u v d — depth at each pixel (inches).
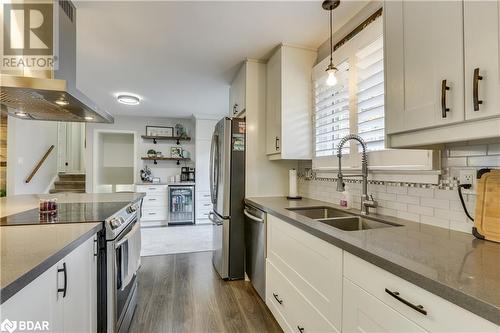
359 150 74.5
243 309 86.8
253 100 113.0
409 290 32.5
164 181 239.3
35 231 50.7
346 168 79.7
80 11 76.4
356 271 42.5
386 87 50.4
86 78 133.8
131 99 169.0
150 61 113.1
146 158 231.5
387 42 50.4
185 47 100.3
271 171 115.1
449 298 27.1
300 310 61.6
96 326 58.7
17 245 41.6
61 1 68.9
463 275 29.8
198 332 74.5
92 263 56.2
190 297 94.9
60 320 40.9
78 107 76.7
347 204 80.3
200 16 79.8
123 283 69.8
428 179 56.5
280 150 97.4
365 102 70.7
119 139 259.8
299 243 62.5
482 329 24.7
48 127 210.7
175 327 76.8
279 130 98.3
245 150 112.7
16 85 58.3
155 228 208.2
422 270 31.2
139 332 74.4
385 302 36.4
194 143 247.9
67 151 253.3
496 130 33.9
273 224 80.0
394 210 65.7
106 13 77.4
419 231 50.8
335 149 86.4
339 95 83.4
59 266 40.5
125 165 260.5
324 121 92.3
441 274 30.0
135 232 82.8
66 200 93.9
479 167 47.4
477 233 45.2
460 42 37.1
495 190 43.3
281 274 73.4
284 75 97.2
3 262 34.0
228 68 121.2
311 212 84.2
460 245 41.4
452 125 39.3
